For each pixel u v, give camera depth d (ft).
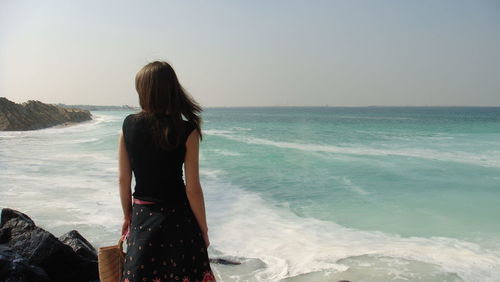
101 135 107.96
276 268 19.39
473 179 42.91
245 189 38.17
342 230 25.64
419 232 25.36
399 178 43.70
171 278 7.45
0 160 56.24
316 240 23.62
